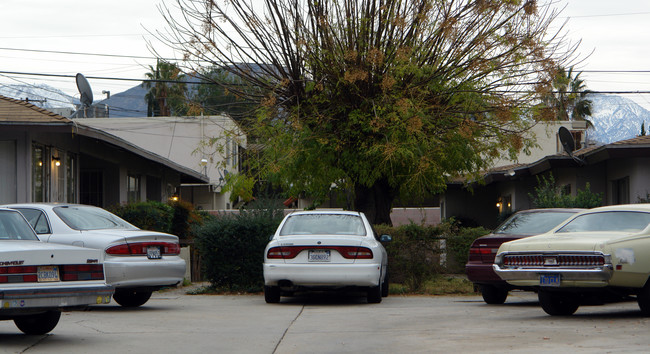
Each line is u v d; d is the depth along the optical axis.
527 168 25.97
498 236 12.95
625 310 11.66
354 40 17.58
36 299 7.85
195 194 46.19
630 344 7.59
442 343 8.02
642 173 20.47
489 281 12.66
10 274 7.73
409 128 16.47
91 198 25.16
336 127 18.09
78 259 8.34
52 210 12.20
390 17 17.30
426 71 17.27
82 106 22.59
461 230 16.45
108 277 11.51
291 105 18.22
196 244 16.53
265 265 12.94
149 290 12.32
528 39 16.78
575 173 23.83
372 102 17.14
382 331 9.23
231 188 18.75
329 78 17.64
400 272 16.30
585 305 13.03
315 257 12.70
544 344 7.73
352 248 12.70
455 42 17.41
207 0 17.72
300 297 15.11
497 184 32.91
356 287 12.83
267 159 17.91
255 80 18.30
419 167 16.97
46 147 19.17
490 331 8.92
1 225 8.87
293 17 17.72
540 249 10.22
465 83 17.52
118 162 25.05
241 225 16.12
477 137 18.34
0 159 17.62
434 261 16.28
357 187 19.55
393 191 19.69
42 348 7.93
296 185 18.95
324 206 34.25
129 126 45.12
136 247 11.87
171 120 44.78
